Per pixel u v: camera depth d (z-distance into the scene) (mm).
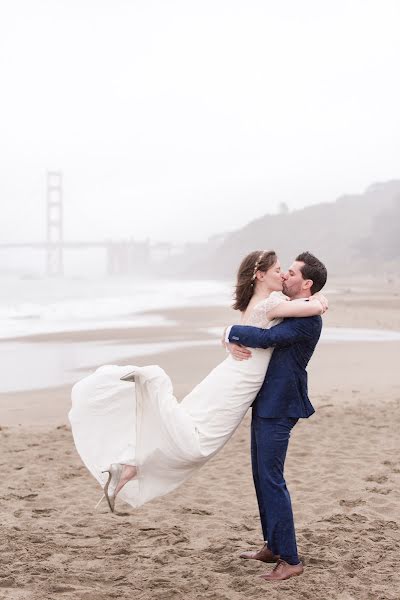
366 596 3678
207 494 5945
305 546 4445
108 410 3701
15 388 12828
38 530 4922
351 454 7246
